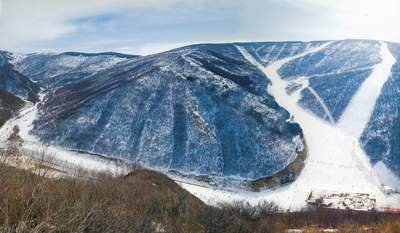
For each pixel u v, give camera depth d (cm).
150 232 1195
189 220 1859
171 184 4497
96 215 876
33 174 973
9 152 1022
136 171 4781
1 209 721
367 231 1858
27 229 704
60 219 773
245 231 2075
